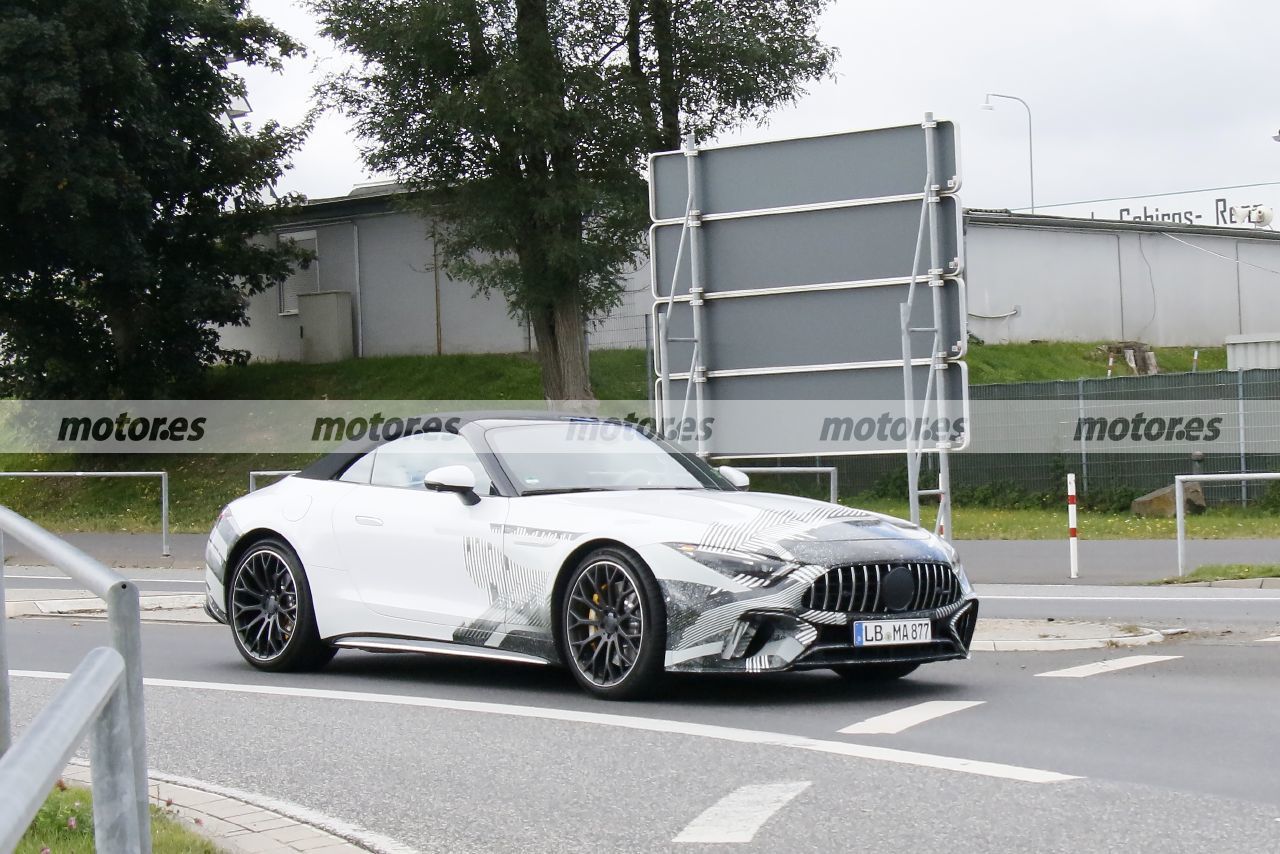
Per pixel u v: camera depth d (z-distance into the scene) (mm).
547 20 36250
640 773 7512
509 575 10078
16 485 41562
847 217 14211
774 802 6820
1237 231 58438
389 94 37562
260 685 10781
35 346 41438
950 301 13680
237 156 41844
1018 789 6969
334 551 11148
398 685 10688
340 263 48438
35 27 35281
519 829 6512
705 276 14805
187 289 41219
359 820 6742
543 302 37375
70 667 11656
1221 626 13500
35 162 36469
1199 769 7367
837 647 9125
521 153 35594
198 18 40812
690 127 38781
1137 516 31328
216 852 5883
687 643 9211
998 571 20797
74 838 5898
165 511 25703
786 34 37562
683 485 10930
